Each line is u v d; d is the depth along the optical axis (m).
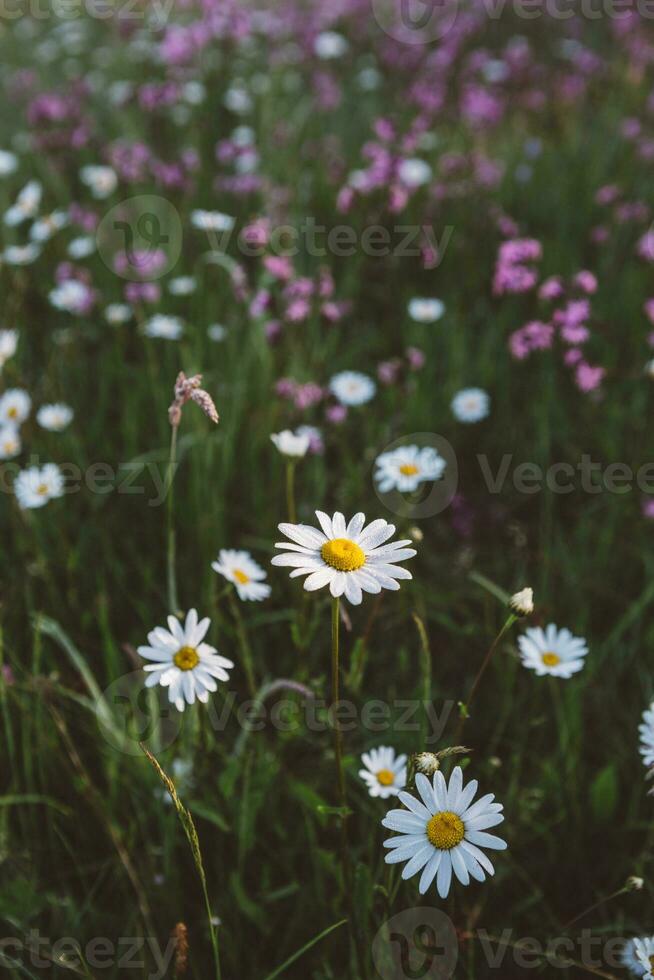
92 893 1.96
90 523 2.79
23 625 2.52
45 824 2.15
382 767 1.86
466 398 3.16
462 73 5.59
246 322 3.51
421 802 1.40
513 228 4.05
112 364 3.45
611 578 2.82
